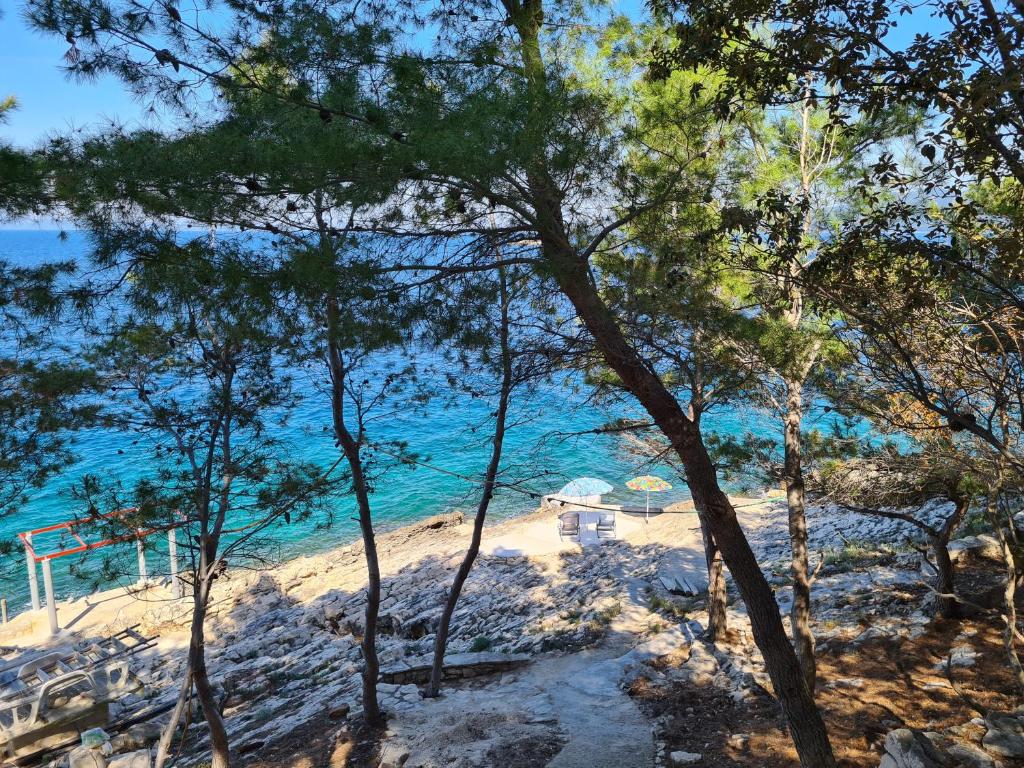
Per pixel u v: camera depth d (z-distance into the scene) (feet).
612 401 38.22
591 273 25.84
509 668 49.85
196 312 28.32
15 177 21.44
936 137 20.62
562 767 32.22
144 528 33.65
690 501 107.76
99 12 19.77
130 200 22.27
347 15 23.68
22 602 86.22
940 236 22.98
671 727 35.29
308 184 21.54
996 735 27.27
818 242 34.58
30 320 27.66
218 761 34.94
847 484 33.50
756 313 34.30
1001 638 35.88
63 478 106.01
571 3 28.12
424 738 36.45
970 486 31.60
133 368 35.01
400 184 22.77
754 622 25.11
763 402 36.83
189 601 81.05
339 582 86.94
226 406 35.47
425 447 125.08
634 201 26.43
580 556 85.35
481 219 25.77
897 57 20.56
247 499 42.45
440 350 28.40
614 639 52.85
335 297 22.97
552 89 23.93
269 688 57.26
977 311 23.18
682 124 28.55
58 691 49.49
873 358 24.14
